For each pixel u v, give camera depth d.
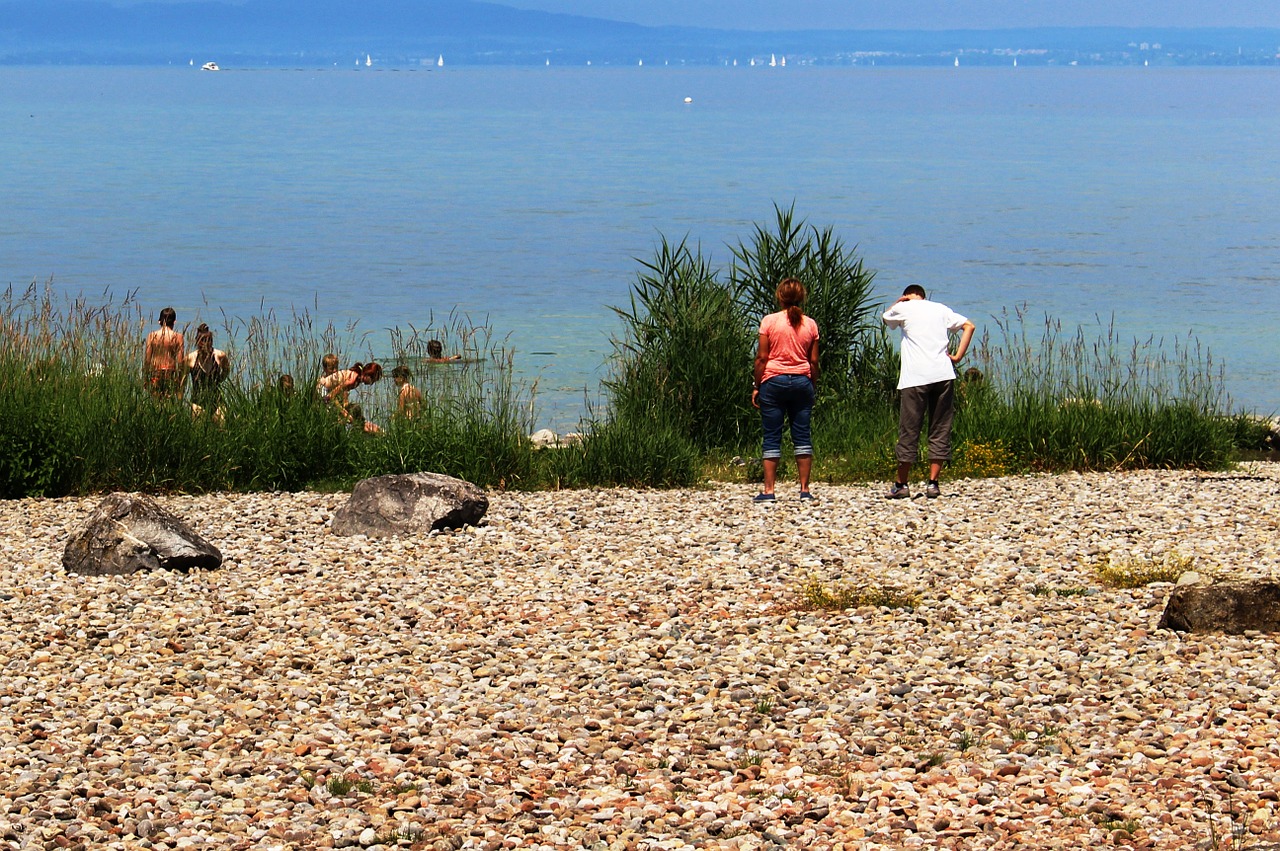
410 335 34.00
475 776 7.23
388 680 8.88
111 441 16.47
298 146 120.94
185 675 8.87
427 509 13.71
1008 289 42.62
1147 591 10.88
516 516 14.55
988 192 78.50
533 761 7.45
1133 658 9.07
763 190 79.62
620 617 10.44
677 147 123.19
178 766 7.30
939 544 13.02
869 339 20.69
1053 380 20.30
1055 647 9.40
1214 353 31.80
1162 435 18.59
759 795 6.94
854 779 7.08
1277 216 64.75
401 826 6.48
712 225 60.94
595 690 8.65
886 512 14.77
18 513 14.92
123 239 54.47
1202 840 6.16
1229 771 7.02
